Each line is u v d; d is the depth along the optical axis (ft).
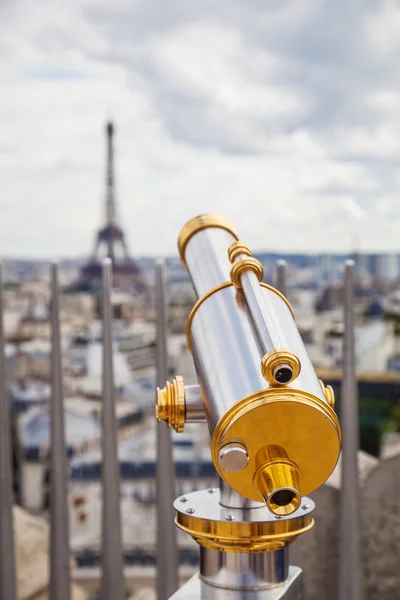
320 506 5.68
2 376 5.21
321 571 5.73
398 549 5.61
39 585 6.26
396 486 5.60
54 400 5.26
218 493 3.15
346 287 5.22
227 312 2.77
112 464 5.18
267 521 2.75
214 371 2.60
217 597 2.81
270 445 2.41
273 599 2.80
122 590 5.21
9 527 5.28
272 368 2.36
